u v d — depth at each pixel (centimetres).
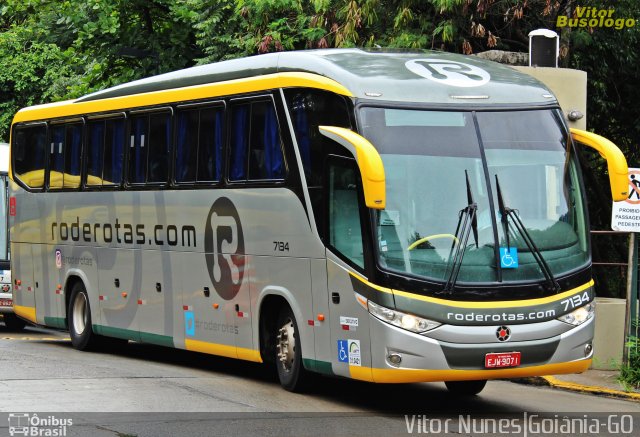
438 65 2188
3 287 4003
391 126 2028
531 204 2050
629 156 4503
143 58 4809
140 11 4806
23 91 6694
